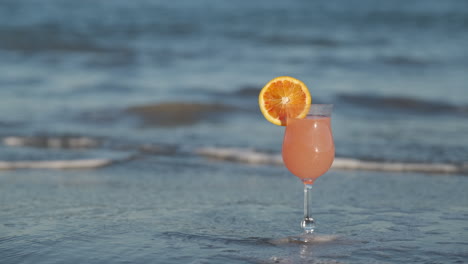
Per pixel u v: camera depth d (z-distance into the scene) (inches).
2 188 103.6
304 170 84.5
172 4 823.1
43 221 89.3
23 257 80.3
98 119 172.6
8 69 286.7
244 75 277.6
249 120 174.6
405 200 97.4
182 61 324.2
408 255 80.6
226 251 81.3
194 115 181.0
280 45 407.8
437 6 831.1
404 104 198.2
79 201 97.2
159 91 229.9
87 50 367.6
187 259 79.7
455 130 151.5
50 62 316.8
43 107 190.4
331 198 98.5
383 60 327.0
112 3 774.5
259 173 112.6
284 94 84.4
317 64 316.8
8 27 466.9
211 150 126.1
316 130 84.0
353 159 117.4
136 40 428.8
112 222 88.7
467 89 231.0
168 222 88.7
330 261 79.4
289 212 92.2
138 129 158.4
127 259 79.7
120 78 263.7
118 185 105.2
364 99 207.2
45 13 607.8
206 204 95.7
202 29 509.7
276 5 877.2
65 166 116.1
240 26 546.3
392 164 114.6
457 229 86.7
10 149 129.6
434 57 337.7
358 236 84.8
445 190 102.4
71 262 79.2
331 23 595.8
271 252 81.1
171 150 129.4
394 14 707.4
